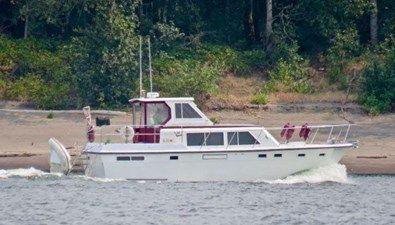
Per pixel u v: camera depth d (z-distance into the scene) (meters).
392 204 147.75
